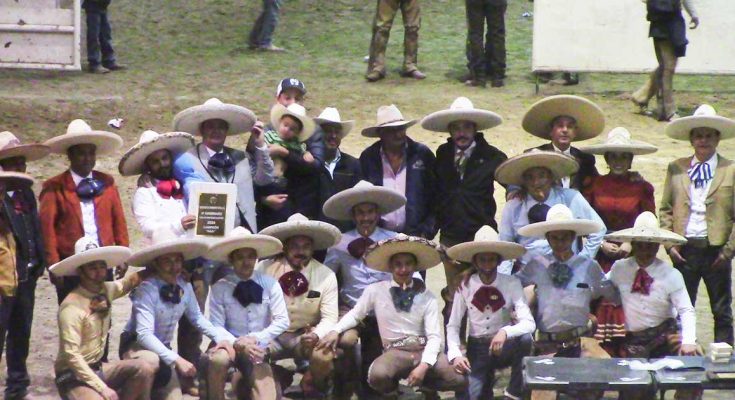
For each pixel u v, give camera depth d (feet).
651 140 67.21
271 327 36.37
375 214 38.63
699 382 31.07
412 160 40.45
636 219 37.45
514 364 36.60
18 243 35.47
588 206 38.60
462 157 39.99
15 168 36.22
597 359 33.22
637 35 72.74
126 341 35.86
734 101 75.05
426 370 35.88
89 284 34.30
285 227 36.94
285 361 42.11
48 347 41.57
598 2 72.84
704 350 41.37
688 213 40.06
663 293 36.70
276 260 37.93
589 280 37.19
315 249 38.14
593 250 37.50
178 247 34.94
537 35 73.46
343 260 38.88
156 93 75.05
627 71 73.05
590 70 73.26
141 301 35.09
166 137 37.19
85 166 37.40
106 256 34.01
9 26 75.46
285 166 40.29
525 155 37.73
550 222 36.06
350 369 37.45
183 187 37.91
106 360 36.17
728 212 39.68
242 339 35.63
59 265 33.60
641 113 71.92
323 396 37.78
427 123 39.99
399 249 36.35
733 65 72.28
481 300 36.55
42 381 38.58
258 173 39.37
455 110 39.06
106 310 34.40
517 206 38.78
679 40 68.80
